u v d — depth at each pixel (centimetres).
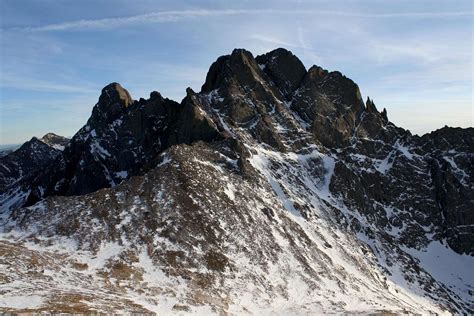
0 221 6794
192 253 6588
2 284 4619
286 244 7700
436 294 9062
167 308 5116
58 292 4672
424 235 11838
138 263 6100
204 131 10925
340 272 7681
